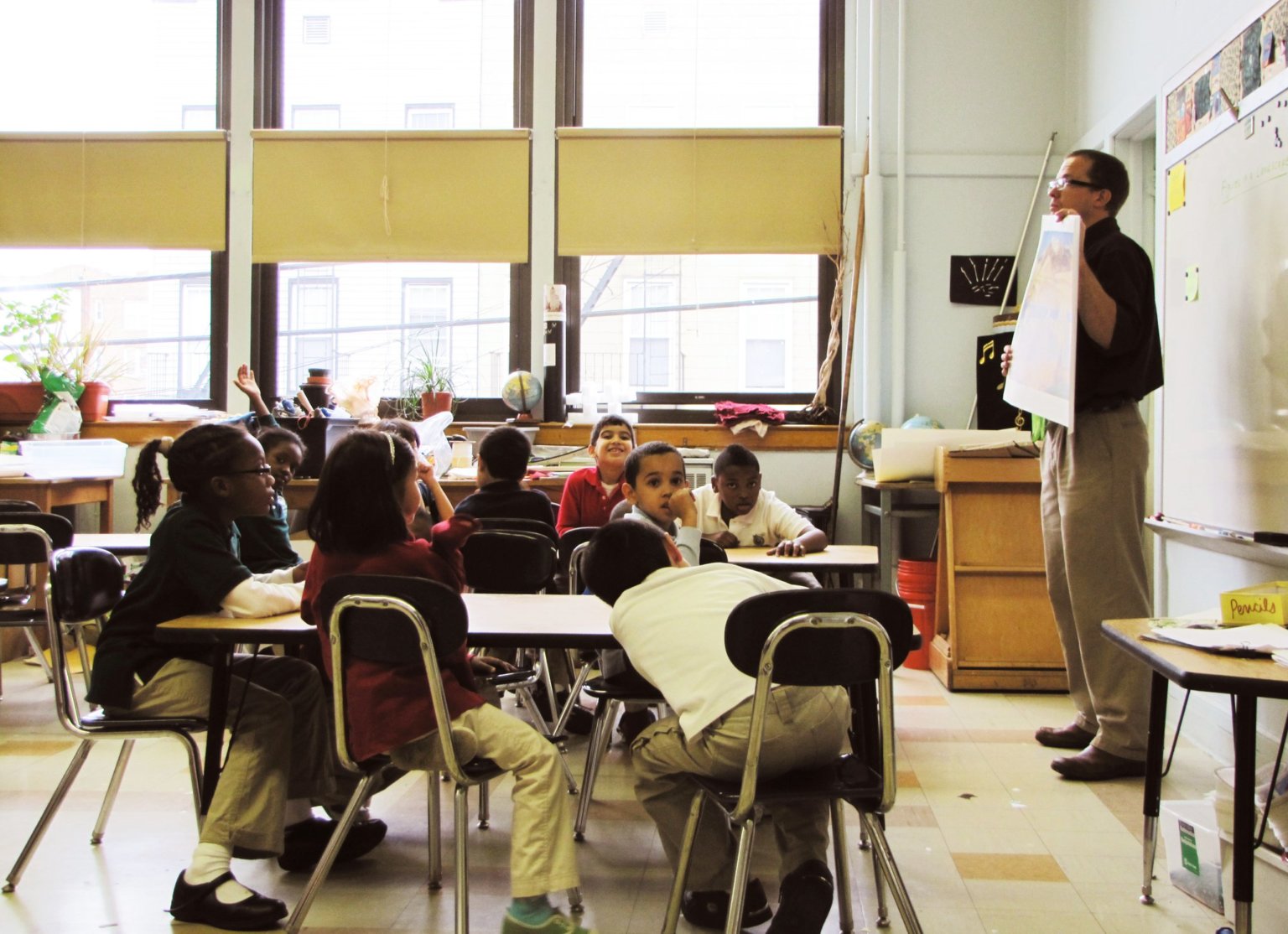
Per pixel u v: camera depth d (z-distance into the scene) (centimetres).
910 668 445
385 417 543
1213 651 176
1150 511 399
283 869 240
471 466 508
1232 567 306
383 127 547
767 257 534
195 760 224
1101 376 291
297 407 490
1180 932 205
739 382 538
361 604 184
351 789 244
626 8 538
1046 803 279
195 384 554
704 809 207
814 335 534
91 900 222
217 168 539
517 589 294
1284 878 186
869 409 514
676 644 187
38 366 520
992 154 512
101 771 309
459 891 188
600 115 539
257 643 208
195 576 220
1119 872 235
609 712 268
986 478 407
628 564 201
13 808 277
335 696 192
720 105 535
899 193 513
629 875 235
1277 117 270
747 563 301
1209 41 326
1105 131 441
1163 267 348
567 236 529
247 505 229
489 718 198
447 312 548
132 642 225
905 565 454
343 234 534
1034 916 213
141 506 295
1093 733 326
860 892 226
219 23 546
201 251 549
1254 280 282
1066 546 300
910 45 517
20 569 454
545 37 535
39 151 541
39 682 422
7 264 554
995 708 380
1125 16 417
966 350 516
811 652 166
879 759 210
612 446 380
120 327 555
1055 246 289
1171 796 282
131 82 554
